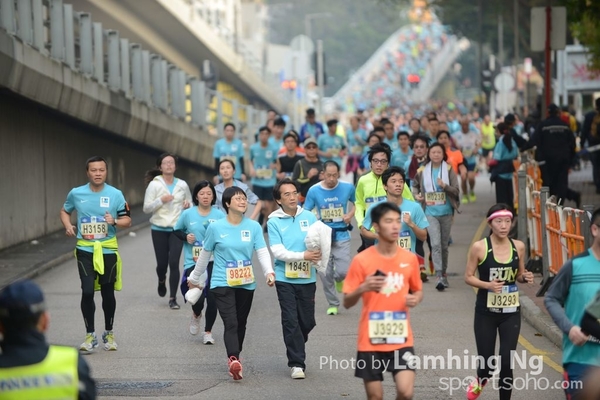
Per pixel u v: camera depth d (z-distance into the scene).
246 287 22.86
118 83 53.16
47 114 47.66
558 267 29.53
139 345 26.31
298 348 22.75
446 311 30.14
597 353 15.98
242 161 47.22
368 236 27.12
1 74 37.12
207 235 22.92
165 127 61.34
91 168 25.28
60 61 44.06
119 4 87.19
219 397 20.98
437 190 33.72
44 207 47.66
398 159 44.56
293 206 23.12
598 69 59.53
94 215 25.39
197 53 107.25
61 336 27.50
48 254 41.66
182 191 31.97
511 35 132.50
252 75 118.88
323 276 29.91
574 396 16.03
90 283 25.33
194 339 27.08
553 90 82.31
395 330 16.95
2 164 41.97
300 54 79.69
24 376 11.54
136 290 34.84
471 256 19.41
